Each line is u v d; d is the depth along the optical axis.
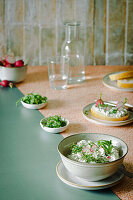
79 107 1.49
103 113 1.30
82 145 0.94
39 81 1.87
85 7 2.19
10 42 2.22
